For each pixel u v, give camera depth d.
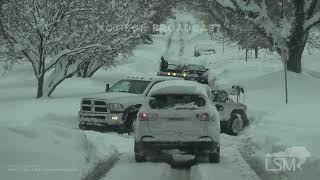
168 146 23.59
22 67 90.69
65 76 58.72
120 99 34.19
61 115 40.34
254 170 21.44
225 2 62.53
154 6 69.94
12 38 55.59
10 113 40.72
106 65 75.31
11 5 52.34
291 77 58.28
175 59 130.00
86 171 20.53
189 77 75.69
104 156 24.98
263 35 61.97
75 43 58.84
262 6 61.72
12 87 71.69
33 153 21.30
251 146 28.92
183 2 83.88
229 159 24.70
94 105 34.59
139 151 23.89
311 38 89.12
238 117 35.62
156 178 19.98
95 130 35.38
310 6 59.78
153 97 24.44
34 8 55.25
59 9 55.72
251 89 58.31
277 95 51.16
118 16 60.09
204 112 23.73
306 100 47.00
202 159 25.05
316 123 33.06
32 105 47.19
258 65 100.62
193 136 23.58
